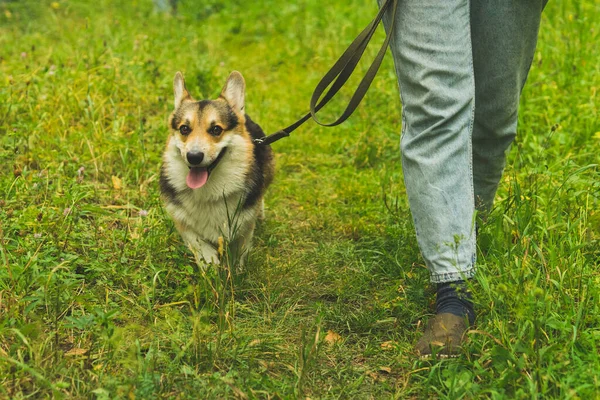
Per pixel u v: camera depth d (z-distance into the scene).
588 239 3.45
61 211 3.90
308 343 2.94
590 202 3.89
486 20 3.10
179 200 3.74
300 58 8.41
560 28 6.93
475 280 3.14
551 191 4.07
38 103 5.59
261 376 2.76
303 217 4.66
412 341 3.05
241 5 10.77
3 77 6.09
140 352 2.85
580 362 2.62
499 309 2.95
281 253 4.12
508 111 3.31
